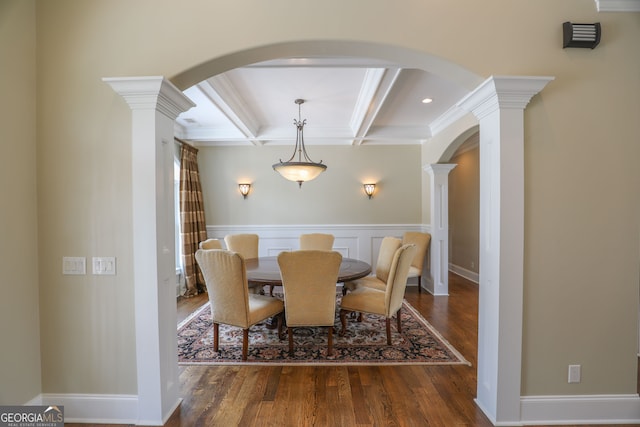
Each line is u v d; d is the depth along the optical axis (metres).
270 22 1.92
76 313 2.00
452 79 2.17
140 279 1.94
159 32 1.95
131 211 1.97
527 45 1.96
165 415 2.00
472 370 2.62
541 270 1.98
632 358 2.00
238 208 5.62
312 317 2.82
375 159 5.62
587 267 1.98
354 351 2.96
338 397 2.24
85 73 1.97
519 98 1.90
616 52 1.97
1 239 1.78
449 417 2.03
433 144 5.01
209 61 1.95
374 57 2.08
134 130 1.92
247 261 4.07
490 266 2.04
